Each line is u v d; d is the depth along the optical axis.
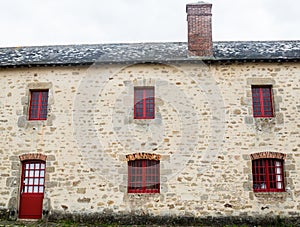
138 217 9.77
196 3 11.31
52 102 10.61
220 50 11.37
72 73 10.77
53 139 10.37
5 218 9.97
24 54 11.81
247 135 10.12
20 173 10.30
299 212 9.61
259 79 10.47
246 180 9.85
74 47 12.53
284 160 9.94
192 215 9.71
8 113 10.62
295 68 10.52
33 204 10.19
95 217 9.84
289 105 10.27
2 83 10.85
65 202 9.97
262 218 9.62
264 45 11.95
